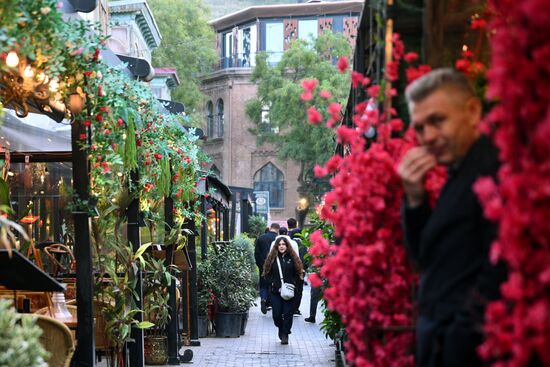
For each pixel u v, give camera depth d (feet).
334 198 17.83
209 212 82.17
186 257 54.29
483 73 17.74
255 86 280.72
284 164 276.82
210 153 286.25
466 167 14.01
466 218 13.83
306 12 272.92
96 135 34.42
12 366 19.54
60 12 27.78
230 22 286.25
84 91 32.58
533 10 10.18
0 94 32.73
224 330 68.69
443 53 19.15
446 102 14.05
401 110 19.66
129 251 41.14
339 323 41.96
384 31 19.11
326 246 19.39
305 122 224.12
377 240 17.25
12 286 28.30
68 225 55.62
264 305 88.74
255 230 166.50
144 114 44.73
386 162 16.85
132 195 42.37
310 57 228.43
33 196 56.59
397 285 17.02
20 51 27.12
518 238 11.02
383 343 18.16
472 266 13.87
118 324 40.40
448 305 13.94
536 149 10.95
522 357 11.12
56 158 48.03
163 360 51.65
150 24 150.10
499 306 11.53
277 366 51.93
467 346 13.51
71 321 35.65
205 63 257.96
